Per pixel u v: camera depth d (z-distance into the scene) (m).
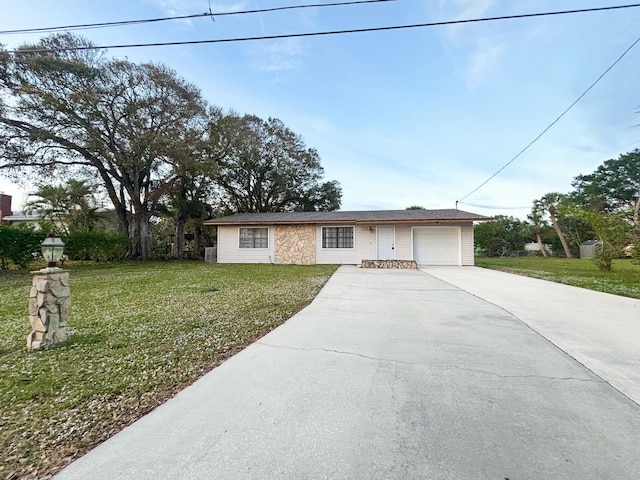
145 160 17.09
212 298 6.23
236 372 2.71
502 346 3.34
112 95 15.34
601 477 1.47
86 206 19.36
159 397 2.31
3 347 3.45
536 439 1.77
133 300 6.09
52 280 3.50
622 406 2.14
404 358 3.00
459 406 2.14
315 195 27.86
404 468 1.54
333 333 3.81
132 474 1.52
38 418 2.04
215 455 1.65
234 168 23.61
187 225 22.95
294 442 1.76
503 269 12.66
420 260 15.09
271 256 16.06
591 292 6.80
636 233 10.57
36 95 13.05
